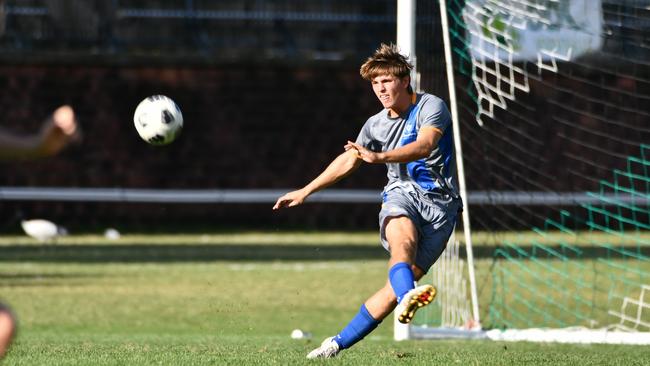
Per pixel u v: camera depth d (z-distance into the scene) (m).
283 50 94.19
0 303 12.59
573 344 31.31
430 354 23.94
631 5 41.44
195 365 20.58
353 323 22.16
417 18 35.97
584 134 80.94
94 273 55.31
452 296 36.28
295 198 21.58
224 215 89.75
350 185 91.19
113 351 23.70
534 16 39.12
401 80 21.08
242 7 94.38
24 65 88.06
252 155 90.88
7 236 80.12
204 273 55.66
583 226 80.38
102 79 89.12
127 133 89.06
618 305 45.28
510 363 22.14
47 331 36.41
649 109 79.94
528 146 79.56
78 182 88.06
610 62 60.34
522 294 47.59
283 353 23.42
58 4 90.38
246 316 41.16
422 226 21.34
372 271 57.12
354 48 94.75
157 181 89.44
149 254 65.75
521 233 67.94
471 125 66.31
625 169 80.69
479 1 37.28
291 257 64.44
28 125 88.06
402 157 19.78
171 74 90.06
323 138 91.75
